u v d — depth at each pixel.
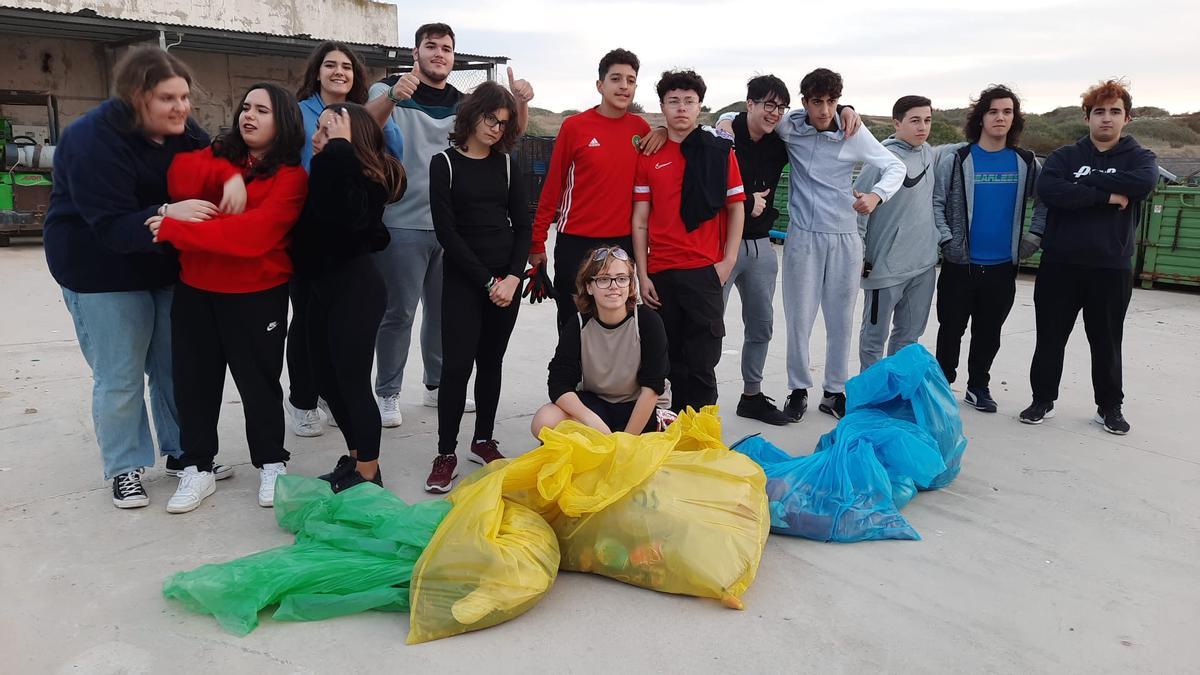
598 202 4.06
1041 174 4.59
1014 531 3.31
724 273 4.17
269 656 2.38
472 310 3.61
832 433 3.84
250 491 3.54
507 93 3.57
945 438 3.69
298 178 3.20
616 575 2.82
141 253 3.18
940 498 3.64
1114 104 4.34
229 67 16.11
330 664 2.35
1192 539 3.27
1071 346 6.61
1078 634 2.59
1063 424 4.71
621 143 4.05
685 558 2.71
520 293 3.85
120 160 3.03
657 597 2.75
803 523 3.17
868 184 4.78
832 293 4.66
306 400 4.20
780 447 4.27
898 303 5.00
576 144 4.05
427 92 4.32
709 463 2.98
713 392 4.16
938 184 4.88
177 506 3.28
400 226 4.20
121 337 3.27
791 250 4.65
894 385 3.75
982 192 4.77
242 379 3.31
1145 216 9.49
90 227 3.07
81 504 3.37
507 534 2.67
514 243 3.74
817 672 2.37
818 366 5.95
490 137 3.54
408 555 2.71
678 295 4.06
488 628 2.54
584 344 3.53
